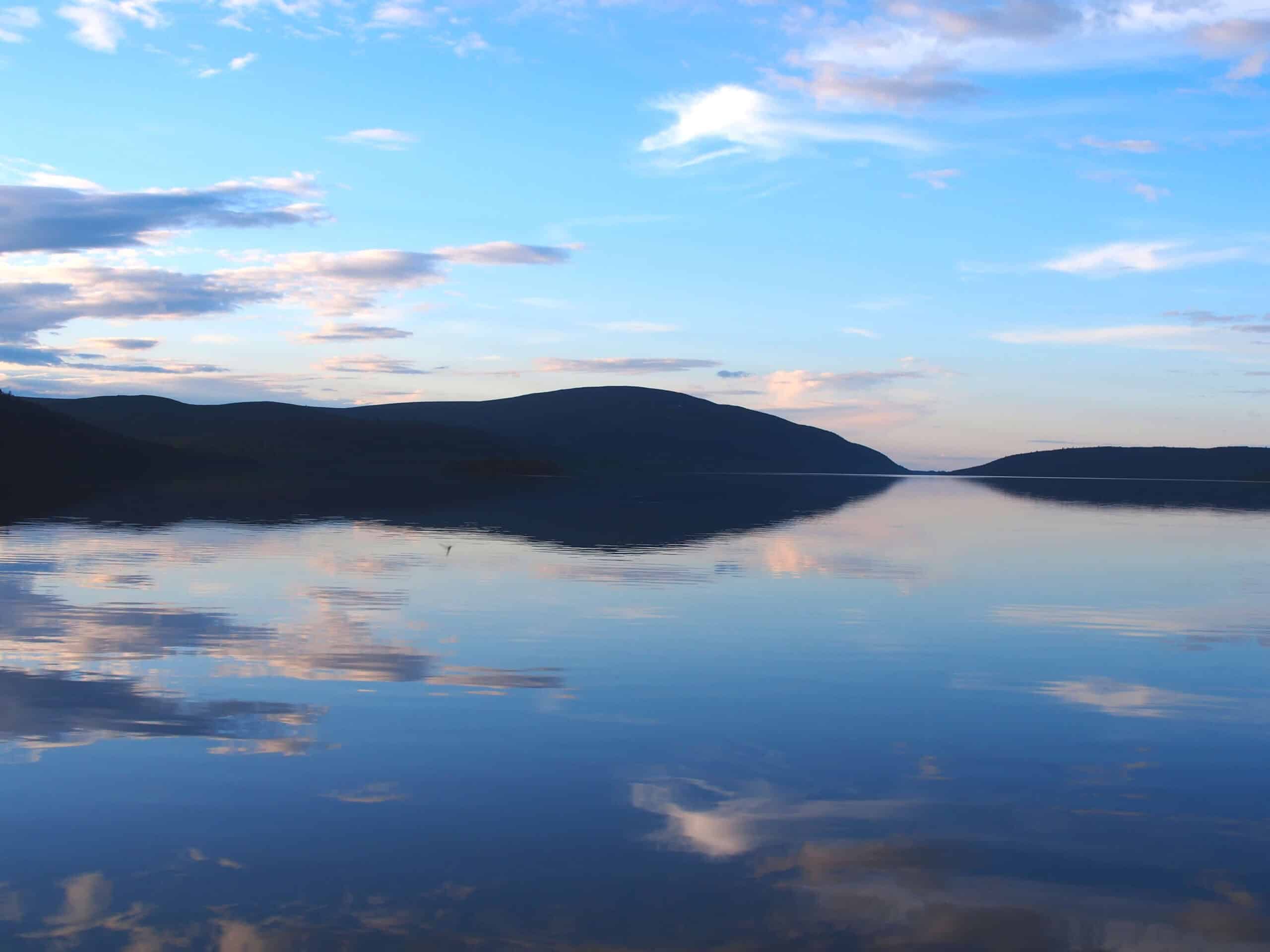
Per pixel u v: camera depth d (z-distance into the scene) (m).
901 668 9.40
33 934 4.04
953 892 4.50
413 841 5.02
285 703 7.77
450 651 9.97
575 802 5.62
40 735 6.80
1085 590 15.35
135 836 5.05
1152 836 5.17
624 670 9.20
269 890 4.45
